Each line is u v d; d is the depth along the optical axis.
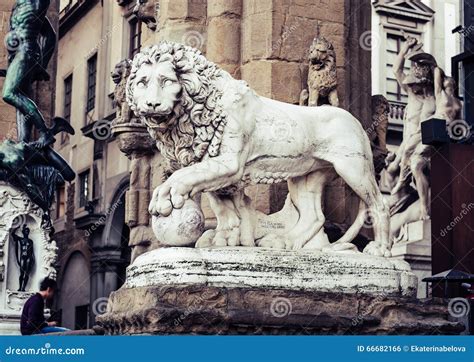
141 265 9.83
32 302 13.83
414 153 25.11
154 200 9.89
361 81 13.54
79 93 37.09
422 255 23.97
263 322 9.62
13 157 19.95
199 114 10.11
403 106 36.94
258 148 10.35
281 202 11.94
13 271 20.12
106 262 33.00
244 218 10.49
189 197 9.94
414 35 38.25
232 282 9.68
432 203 14.66
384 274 10.27
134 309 9.67
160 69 9.95
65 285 35.75
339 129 10.75
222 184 10.11
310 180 10.84
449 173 14.52
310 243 10.63
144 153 15.21
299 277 9.91
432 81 25.08
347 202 12.35
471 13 16.97
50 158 20.42
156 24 14.32
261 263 9.81
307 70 12.59
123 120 15.23
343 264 10.13
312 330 9.81
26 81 20.53
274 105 10.56
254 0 12.63
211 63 10.22
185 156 10.18
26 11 20.48
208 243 10.28
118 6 34.25
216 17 12.84
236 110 10.18
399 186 25.89
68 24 38.41
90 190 35.03
